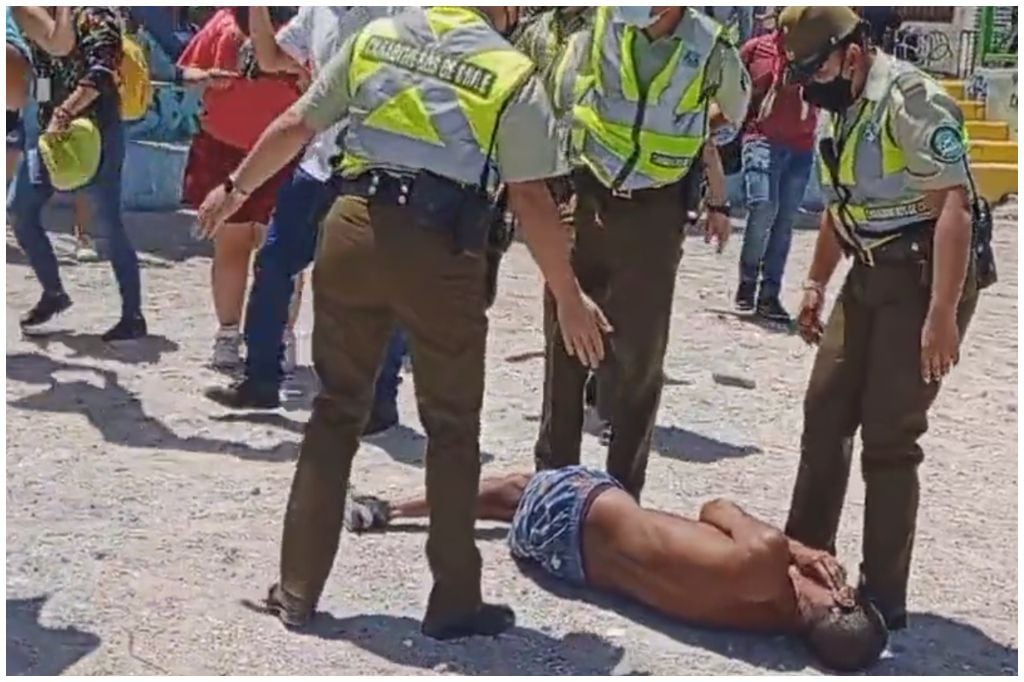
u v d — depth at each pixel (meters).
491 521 5.27
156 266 10.45
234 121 6.78
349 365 4.27
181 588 4.67
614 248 5.09
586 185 5.09
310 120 4.15
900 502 4.49
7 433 6.25
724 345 8.77
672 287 5.20
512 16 4.23
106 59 7.46
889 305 4.36
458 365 4.17
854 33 4.19
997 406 7.72
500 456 6.29
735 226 13.86
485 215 4.08
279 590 4.47
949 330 4.18
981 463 6.61
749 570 4.37
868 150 4.24
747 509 5.75
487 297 4.25
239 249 7.16
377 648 4.29
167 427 6.44
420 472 5.96
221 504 5.50
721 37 5.05
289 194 6.49
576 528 4.71
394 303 4.11
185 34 14.38
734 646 4.41
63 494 5.54
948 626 4.68
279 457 6.12
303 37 6.55
